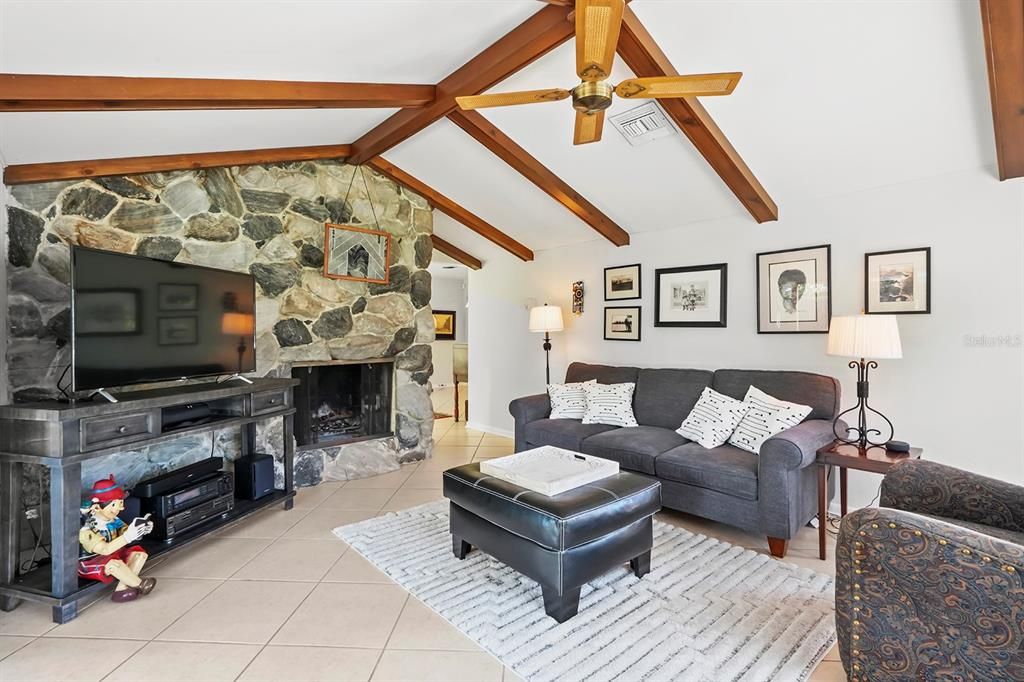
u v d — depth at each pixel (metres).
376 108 3.21
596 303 5.06
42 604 2.28
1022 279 2.76
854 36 2.31
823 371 3.52
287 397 3.50
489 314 6.32
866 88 2.58
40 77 2.10
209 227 3.52
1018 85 2.21
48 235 2.85
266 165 3.82
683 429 3.65
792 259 3.66
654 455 3.29
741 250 3.96
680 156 3.47
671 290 4.41
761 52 2.50
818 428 2.97
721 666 1.84
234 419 3.06
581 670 1.82
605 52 1.85
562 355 5.42
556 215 4.77
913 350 3.12
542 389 5.63
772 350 3.79
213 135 3.15
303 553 2.82
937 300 3.03
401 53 2.68
